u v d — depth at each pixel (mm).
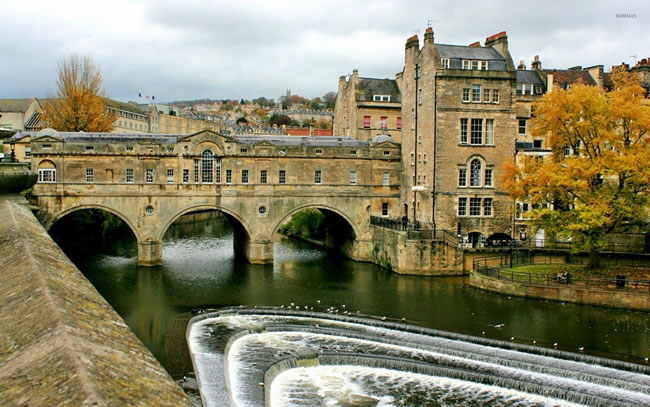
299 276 56656
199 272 58188
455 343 35219
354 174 66375
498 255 56500
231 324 39281
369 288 50969
